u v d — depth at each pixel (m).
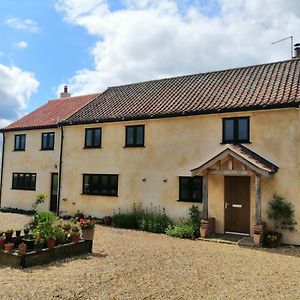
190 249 11.66
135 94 20.25
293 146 13.16
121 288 7.32
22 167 22.48
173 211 15.84
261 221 13.10
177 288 7.46
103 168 18.33
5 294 6.80
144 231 15.30
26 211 21.47
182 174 15.71
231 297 7.00
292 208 12.98
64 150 20.02
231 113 14.54
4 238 9.81
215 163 13.64
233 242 12.90
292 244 12.89
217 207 14.70
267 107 13.43
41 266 8.95
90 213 18.55
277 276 8.62
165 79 20.81
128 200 17.28
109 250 11.17
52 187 21.05
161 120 16.55
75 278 7.92
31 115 24.84
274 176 13.38
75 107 23.11
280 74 15.95
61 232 10.32
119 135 17.92
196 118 15.55
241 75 17.41
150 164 16.73
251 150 14.00
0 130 23.52
